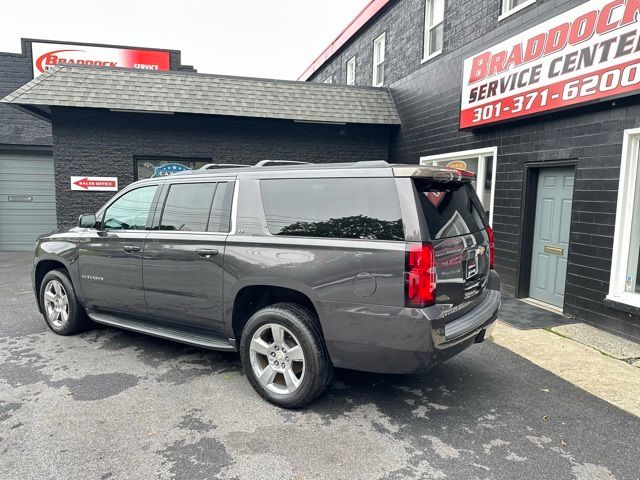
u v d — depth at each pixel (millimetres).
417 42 9102
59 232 4973
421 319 2762
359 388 3699
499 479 2535
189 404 3365
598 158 5117
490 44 6637
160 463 2648
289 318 3205
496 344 4707
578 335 4969
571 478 2551
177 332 4074
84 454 2727
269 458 2707
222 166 4316
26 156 11422
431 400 3490
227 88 9188
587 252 5309
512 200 6574
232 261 3477
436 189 3236
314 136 9875
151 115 8984
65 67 8633
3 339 4801
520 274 6516
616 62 4711
